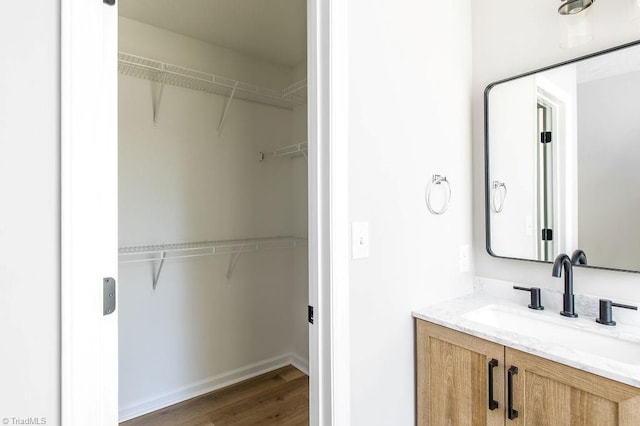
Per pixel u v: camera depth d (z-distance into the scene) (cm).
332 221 103
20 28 61
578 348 116
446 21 146
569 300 122
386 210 120
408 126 128
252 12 189
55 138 64
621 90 116
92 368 68
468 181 156
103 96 69
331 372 104
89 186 67
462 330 113
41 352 63
